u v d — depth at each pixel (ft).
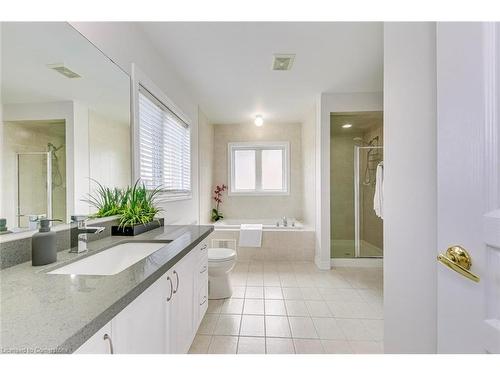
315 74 8.89
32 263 3.21
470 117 1.95
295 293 8.41
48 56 3.71
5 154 3.10
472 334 1.95
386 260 4.06
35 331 1.81
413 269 3.31
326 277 9.91
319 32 6.41
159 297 3.53
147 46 6.62
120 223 5.39
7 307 2.15
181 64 8.04
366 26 6.17
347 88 10.16
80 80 4.31
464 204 2.02
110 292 2.46
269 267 11.07
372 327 6.42
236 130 15.23
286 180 15.11
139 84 6.17
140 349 2.97
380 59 7.84
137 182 5.89
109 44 5.03
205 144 13.34
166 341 3.78
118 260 4.63
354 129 12.73
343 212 12.78
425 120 3.03
